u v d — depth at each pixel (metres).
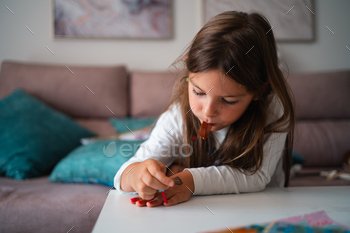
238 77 0.67
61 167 1.22
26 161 1.32
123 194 0.68
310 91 2.04
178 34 2.26
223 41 0.69
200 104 0.71
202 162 0.88
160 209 0.55
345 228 0.44
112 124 1.86
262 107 0.82
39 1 2.13
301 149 1.84
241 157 0.81
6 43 2.10
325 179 1.43
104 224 0.46
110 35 2.20
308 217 0.50
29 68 1.87
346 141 1.88
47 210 0.95
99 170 1.17
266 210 0.54
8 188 1.10
